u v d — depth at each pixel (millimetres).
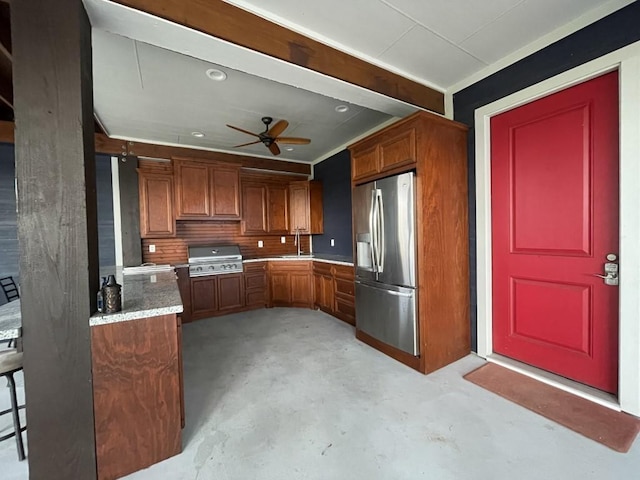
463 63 2381
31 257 1255
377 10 1770
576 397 1969
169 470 1473
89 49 1452
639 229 1703
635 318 1733
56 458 1327
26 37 1229
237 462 1517
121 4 1387
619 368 1811
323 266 4387
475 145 2578
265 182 5141
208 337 3459
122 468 1444
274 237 5453
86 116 1368
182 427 1782
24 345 1263
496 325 2564
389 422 1802
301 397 2111
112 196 4016
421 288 2416
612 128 1848
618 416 1764
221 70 2393
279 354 2906
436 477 1391
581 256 2023
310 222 5184
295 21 1858
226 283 4496
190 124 3572
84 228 1324
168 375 1546
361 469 1452
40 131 1251
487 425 1743
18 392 2262
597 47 1832
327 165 5102
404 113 2762
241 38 1702
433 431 1708
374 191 2781
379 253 2750
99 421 1394
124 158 3988
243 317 4297
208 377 2449
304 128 3832
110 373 1412
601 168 1907
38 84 1246
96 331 1378
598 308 1961
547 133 2166
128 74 2432
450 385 2213
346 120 3561
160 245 4473
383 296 2758
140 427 1481
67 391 1330
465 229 2678
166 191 4203
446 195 2535
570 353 2115
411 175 2418
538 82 2125
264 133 3297
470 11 1796
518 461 1467
